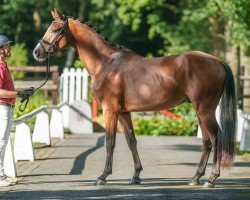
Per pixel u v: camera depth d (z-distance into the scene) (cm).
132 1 3600
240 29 2852
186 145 2202
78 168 1595
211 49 4188
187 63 1343
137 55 1391
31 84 2838
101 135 2520
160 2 3872
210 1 2922
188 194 1255
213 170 1338
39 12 5203
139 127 2722
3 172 1353
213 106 1348
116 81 1373
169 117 2820
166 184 1374
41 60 1427
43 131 2073
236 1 2517
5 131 1349
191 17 3434
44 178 1442
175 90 1349
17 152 1719
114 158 1792
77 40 1414
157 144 2212
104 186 1346
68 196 1234
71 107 2642
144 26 5056
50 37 1420
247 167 1653
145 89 1357
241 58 3922
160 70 1353
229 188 1326
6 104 1349
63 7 5356
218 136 1343
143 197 1223
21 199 1204
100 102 1393
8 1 5000
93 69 1401
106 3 4625
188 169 1609
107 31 4988
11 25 5238
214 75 1339
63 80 2983
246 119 2058
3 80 1341
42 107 2061
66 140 2284
